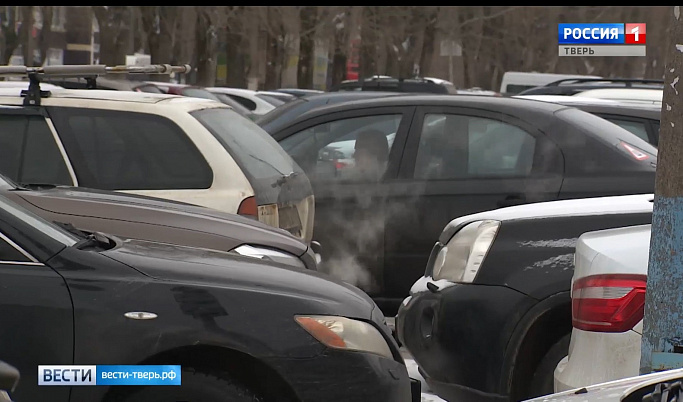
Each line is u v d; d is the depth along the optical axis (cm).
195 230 1802
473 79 15012
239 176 2038
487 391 1614
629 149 2334
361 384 1259
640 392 927
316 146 2491
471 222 1733
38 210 1773
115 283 1229
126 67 2252
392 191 2383
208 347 1223
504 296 1614
